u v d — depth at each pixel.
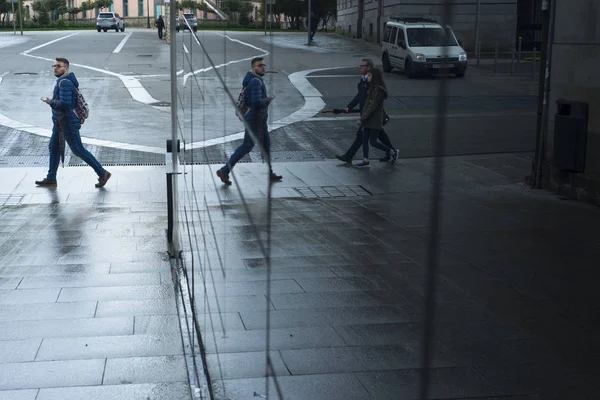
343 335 4.82
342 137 16.16
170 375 4.33
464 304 5.64
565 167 10.43
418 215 9.57
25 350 4.75
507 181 11.81
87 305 5.78
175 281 6.46
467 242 7.94
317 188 11.56
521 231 8.50
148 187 11.62
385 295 5.86
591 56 9.93
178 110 7.41
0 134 15.99
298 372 4.17
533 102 21.06
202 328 4.67
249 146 3.77
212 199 3.95
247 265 6.57
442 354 4.48
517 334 4.90
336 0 56.44
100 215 9.72
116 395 4.05
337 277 6.42
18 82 24.20
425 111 19.45
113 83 24.67
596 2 9.71
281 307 5.46
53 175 11.66
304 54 36.91
